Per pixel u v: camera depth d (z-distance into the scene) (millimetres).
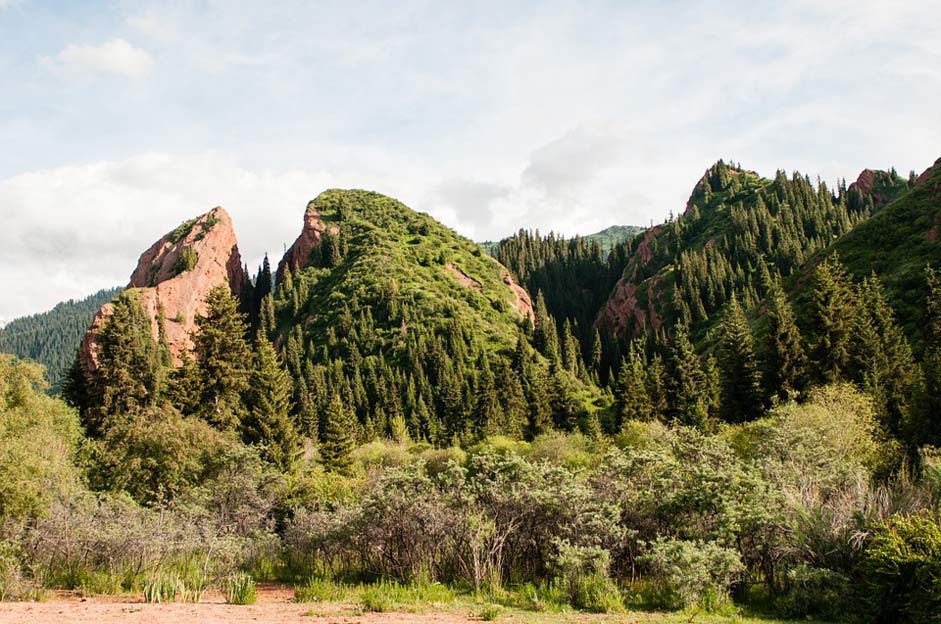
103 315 71125
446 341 103875
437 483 17359
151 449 26766
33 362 26141
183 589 13586
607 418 74250
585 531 14789
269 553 21547
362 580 17000
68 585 15438
